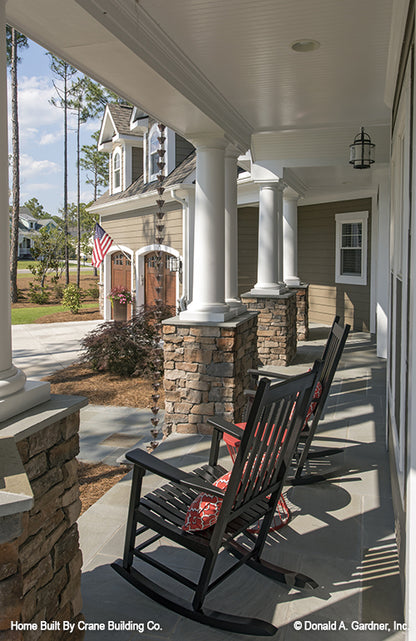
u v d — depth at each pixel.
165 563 2.56
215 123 4.41
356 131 5.60
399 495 2.44
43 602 1.68
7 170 1.81
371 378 6.62
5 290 1.81
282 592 2.33
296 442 2.44
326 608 2.21
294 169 7.38
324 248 12.01
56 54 2.90
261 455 2.16
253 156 6.76
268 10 2.86
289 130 5.48
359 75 3.92
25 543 1.59
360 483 3.46
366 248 10.68
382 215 7.81
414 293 1.74
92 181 34.53
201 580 2.12
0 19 1.79
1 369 1.77
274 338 7.53
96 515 3.02
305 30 3.13
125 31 2.74
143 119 11.82
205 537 2.15
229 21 3.00
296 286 9.71
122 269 13.65
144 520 2.29
